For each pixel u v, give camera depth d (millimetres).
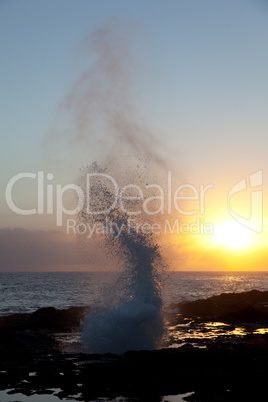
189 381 9359
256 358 10945
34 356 12094
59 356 12016
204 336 15336
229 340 14250
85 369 10461
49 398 8633
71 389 9133
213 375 9648
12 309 30359
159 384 9266
